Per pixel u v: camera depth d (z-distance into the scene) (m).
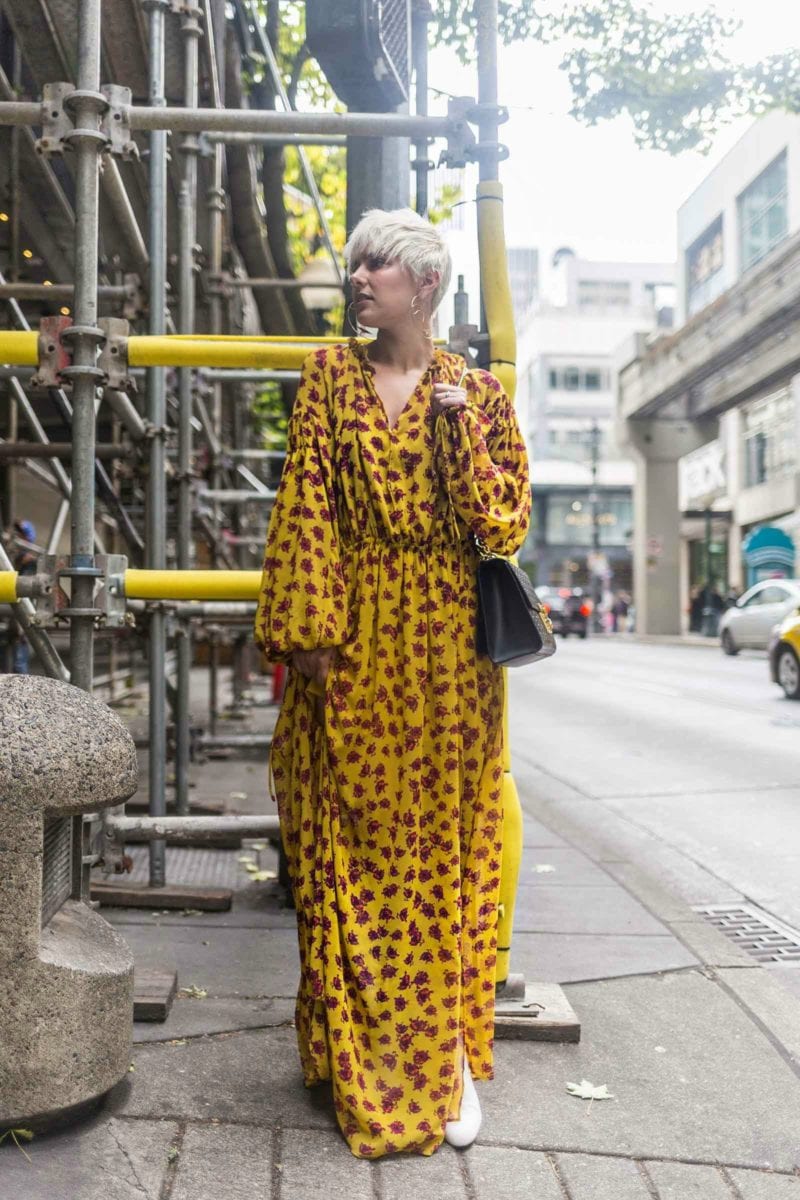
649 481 34.62
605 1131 2.07
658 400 30.64
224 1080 2.19
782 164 28.05
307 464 2.06
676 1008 2.74
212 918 3.35
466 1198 1.82
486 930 2.19
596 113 5.77
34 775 1.82
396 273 2.10
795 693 11.54
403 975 2.04
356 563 2.08
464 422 2.05
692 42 5.68
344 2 3.17
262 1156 1.91
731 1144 2.04
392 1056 2.02
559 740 8.74
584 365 67.50
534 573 59.38
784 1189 1.89
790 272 20.48
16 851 1.82
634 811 5.90
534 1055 2.42
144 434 3.76
